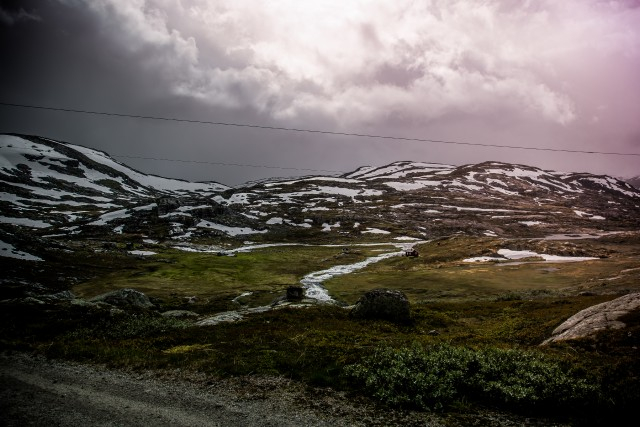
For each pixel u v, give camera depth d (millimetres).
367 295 33938
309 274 106250
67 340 24125
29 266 81250
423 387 15047
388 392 14953
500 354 18562
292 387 16188
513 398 14266
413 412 13867
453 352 18750
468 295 67875
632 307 23297
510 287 73562
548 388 14664
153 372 18297
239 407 14430
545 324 28375
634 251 130750
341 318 33094
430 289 75875
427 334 29234
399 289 77875
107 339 24734
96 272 92125
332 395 15367
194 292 76250
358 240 183500
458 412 13859
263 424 13094
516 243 139250
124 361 19797
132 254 121812
